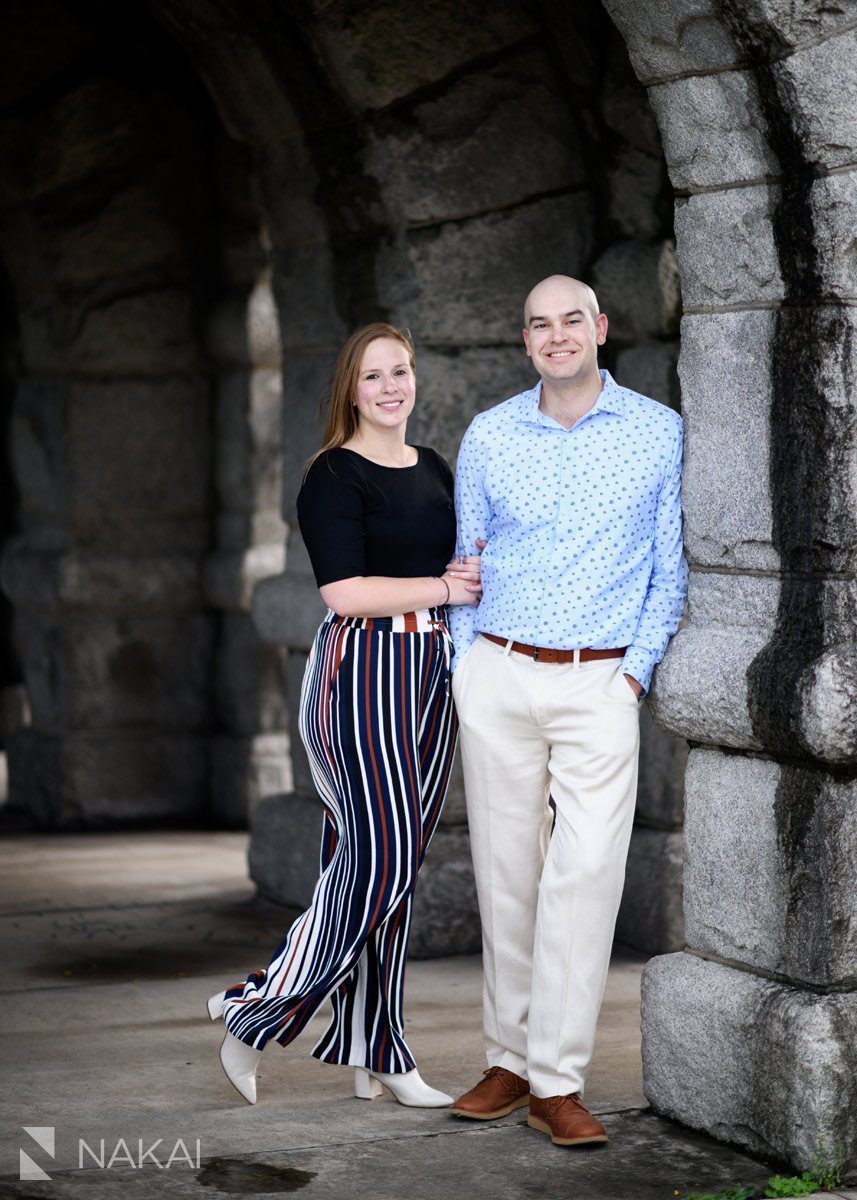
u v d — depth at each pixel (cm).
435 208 612
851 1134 391
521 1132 429
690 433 429
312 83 609
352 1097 459
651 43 412
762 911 412
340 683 434
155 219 899
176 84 891
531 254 628
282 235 674
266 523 909
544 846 441
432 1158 409
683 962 437
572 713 418
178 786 927
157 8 642
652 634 425
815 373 396
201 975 601
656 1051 439
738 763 421
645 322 619
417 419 621
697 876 435
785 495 405
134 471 915
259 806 729
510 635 423
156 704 923
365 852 429
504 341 629
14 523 1074
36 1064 490
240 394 902
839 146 387
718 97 404
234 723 917
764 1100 403
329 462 436
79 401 900
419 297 615
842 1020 393
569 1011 418
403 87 598
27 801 940
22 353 931
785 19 379
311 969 434
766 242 404
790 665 397
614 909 421
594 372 425
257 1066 477
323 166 632
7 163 870
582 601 417
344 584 429
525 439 427
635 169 605
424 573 441
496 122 612
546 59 611
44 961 621
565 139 622
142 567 911
